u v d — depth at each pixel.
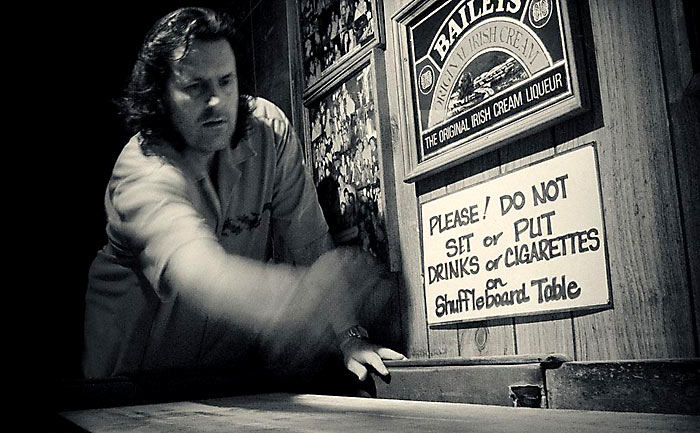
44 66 2.27
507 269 1.18
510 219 1.18
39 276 2.27
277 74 2.03
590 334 1.03
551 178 1.10
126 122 1.56
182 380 1.53
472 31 1.26
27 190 2.26
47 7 2.24
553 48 1.08
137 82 1.50
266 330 1.76
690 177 0.88
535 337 1.13
